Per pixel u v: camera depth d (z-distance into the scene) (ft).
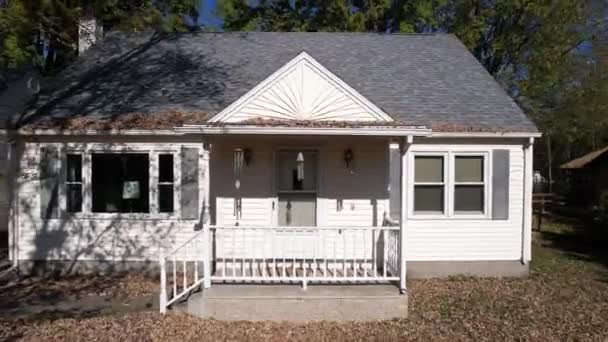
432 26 86.99
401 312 28.27
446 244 39.01
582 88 95.55
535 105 95.09
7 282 36.29
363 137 32.24
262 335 25.36
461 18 83.76
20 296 32.78
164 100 40.65
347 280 29.84
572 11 81.46
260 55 47.96
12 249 38.34
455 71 46.06
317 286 29.76
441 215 38.99
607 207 60.70
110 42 51.31
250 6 88.94
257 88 31.50
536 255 48.85
